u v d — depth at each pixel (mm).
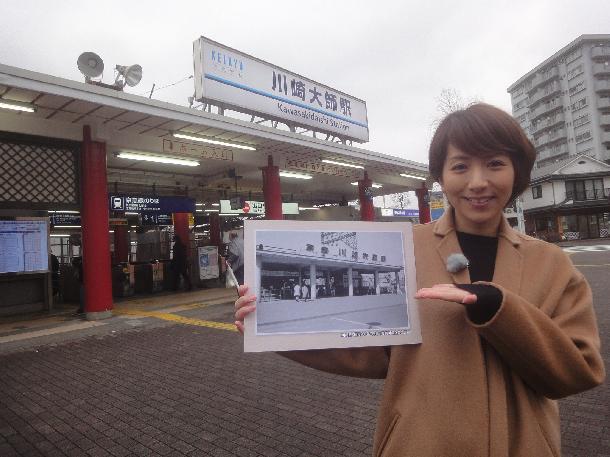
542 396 1089
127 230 20719
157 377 5035
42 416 3977
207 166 13797
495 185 1107
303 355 1262
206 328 7953
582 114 59281
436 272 1164
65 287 13781
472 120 1108
